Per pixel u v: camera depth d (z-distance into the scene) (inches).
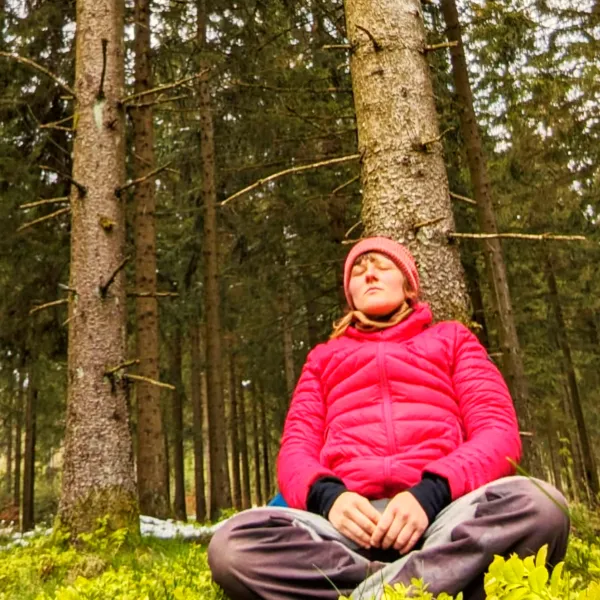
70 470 202.7
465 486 79.9
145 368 378.9
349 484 90.1
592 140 396.5
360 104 152.8
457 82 362.6
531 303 640.4
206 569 123.6
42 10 373.1
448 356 101.4
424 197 142.7
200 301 618.5
